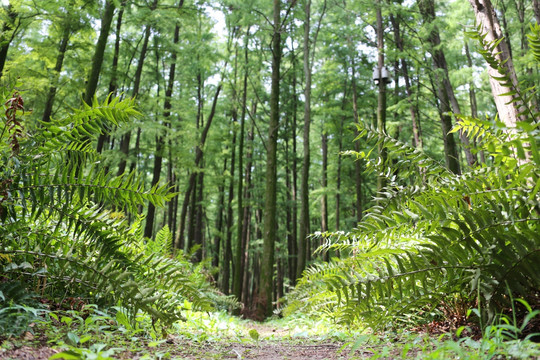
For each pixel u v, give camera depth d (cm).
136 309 266
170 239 727
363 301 285
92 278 274
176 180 2311
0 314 227
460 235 256
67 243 317
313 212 2650
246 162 2438
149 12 1418
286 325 692
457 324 309
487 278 242
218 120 2380
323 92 2298
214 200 3136
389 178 370
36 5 1177
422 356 204
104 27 1083
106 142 1844
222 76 2070
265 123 2525
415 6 1500
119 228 319
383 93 1118
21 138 298
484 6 479
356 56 2105
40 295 288
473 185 267
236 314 1207
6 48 1114
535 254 232
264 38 1762
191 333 392
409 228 298
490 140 276
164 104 1758
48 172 292
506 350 173
